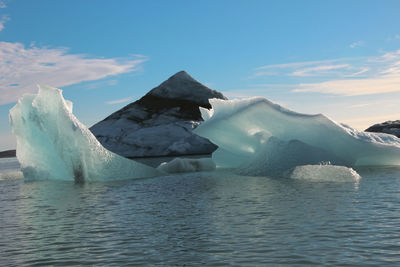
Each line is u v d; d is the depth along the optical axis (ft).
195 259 7.52
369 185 16.78
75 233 10.14
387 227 9.35
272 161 24.25
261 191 16.46
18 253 8.50
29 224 11.64
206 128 27.58
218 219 11.05
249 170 24.89
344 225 9.70
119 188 19.98
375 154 25.04
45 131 26.20
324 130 24.12
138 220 11.46
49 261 7.84
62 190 20.24
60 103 25.48
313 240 8.49
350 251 7.66
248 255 7.63
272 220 10.61
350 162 25.31
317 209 11.87
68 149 25.07
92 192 18.80
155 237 9.32
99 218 12.05
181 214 12.09
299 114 24.02
